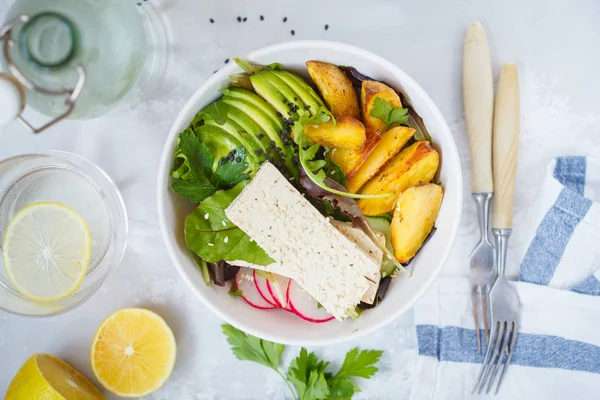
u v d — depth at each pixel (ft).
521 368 1.78
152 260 1.81
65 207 1.72
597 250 1.73
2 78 1.47
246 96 1.53
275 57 1.53
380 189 1.54
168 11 1.77
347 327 1.56
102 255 1.77
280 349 1.77
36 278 1.73
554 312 1.76
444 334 1.77
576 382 1.76
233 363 1.82
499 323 1.75
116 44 1.57
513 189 1.72
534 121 1.78
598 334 1.75
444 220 1.54
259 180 1.50
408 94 1.54
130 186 1.79
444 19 1.76
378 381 1.80
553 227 1.75
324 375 1.79
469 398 1.78
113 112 1.79
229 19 1.77
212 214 1.53
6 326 1.83
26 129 1.80
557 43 1.77
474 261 1.75
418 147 1.54
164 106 1.78
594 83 1.77
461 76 1.76
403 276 1.58
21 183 1.77
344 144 1.51
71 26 1.52
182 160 1.56
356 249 1.51
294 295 1.61
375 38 1.76
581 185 1.77
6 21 1.59
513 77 1.71
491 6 1.77
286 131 1.52
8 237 1.72
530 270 1.77
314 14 1.77
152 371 1.77
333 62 1.55
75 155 1.77
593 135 1.77
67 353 1.82
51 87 1.54
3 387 1.82
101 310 1.82
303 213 1.51
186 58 1.78
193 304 1.81
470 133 1.72
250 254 1.54
